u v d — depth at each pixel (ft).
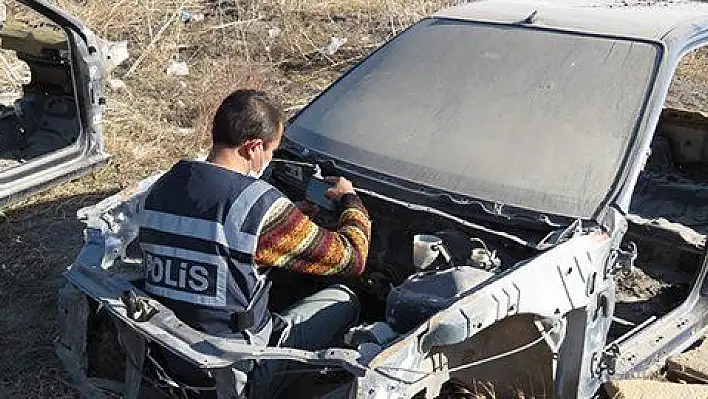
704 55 28.07
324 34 30.53
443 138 11.70
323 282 11.59
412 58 13.17
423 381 9.11
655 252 15.28
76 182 19.21
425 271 9.95
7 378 13.03
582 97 11.53
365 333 8.70
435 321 8.64
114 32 27.71
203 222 8.80
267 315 9.40
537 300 9.43
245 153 9.23
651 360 11.86
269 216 8.80
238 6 31.24
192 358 8.43
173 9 29.91
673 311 12.66
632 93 11.39
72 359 10.21
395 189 11.25
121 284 9.46
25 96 20.27
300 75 27.02
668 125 18.12
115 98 23.54
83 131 18.94
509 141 11.35
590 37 12.29
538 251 9.96
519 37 12.72
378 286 11.47
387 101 12.60
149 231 9.18
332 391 8.97
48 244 16.88
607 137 11.07
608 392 11.12
